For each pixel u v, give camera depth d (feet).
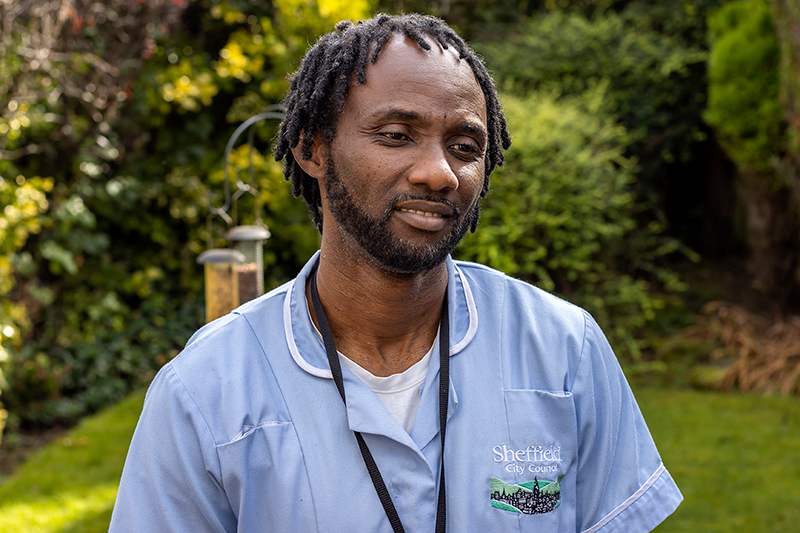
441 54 4.03
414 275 4.17
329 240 4.30
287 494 4.06
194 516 4.13
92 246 21.53
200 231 23.98
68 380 20.02
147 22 20.89
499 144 4.74
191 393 4.15
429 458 4.19
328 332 4.33
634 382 21.47
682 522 13.10
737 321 23.67
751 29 22.89
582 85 27.04
